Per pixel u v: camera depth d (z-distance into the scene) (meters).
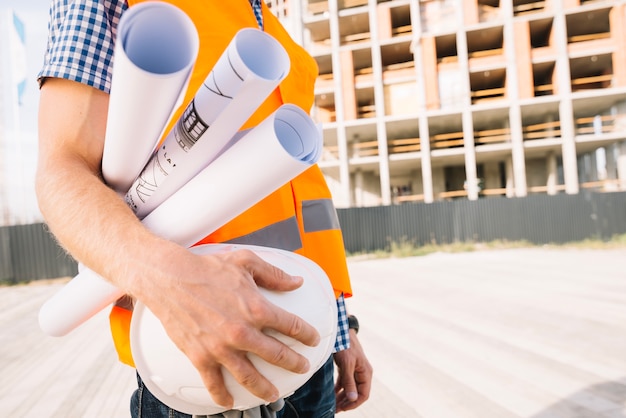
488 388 3.28
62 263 16.67
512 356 4.01
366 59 31.03
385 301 7.14
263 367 0.49
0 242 16.47
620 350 4.04
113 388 3.70
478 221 18.89
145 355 0.53
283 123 0.45
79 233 0.49
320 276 0.60
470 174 26.95
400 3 27.97
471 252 16.66
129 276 0.46
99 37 0.60
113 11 0.65
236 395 0.51
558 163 32.50
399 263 14.02
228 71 0.39
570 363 3.76
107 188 0.52
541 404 2.97
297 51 1.02
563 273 9.59
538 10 28.83
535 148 27.73
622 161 26.64
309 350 0.53
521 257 13.80
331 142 32.12
